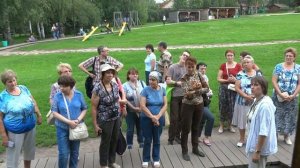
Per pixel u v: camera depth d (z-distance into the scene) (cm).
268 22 4506
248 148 524
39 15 4253
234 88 812
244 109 747
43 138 888
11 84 582
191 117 687
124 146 691
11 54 2989
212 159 695
